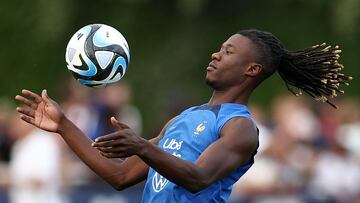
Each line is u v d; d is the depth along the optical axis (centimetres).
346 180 3381
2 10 5284
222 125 1530
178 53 5194
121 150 1404
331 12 5116
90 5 5166
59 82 5134
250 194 3080
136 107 5116
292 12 5231
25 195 2741
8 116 3194
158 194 1561
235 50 1578
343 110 3816
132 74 5172
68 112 2997
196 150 1533
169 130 1592
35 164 2712
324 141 3381
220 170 1467
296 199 3166
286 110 3259
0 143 3009
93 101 2967
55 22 5038
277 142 3194
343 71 5138
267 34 1603
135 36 5234
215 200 1538
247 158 1508
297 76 1652
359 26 5094
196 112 1578
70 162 2836
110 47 1600
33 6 5244
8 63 5303
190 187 1443
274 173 3125
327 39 5175
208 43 5231
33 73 5275
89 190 2845
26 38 5275
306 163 3247
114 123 1421
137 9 5234
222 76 1577
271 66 1592
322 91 1669
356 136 3688
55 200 2758
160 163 1420
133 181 1612
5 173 2800
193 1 5025
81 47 1595
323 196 3253
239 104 1570
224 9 5253
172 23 5262
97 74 1595
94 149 1584
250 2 5256
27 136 2750
